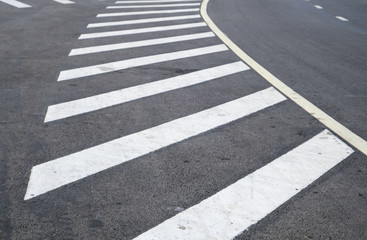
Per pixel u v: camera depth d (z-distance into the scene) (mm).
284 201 3354
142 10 13867
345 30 11867
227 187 3535
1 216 3080
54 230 2947
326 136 4633
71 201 3285
